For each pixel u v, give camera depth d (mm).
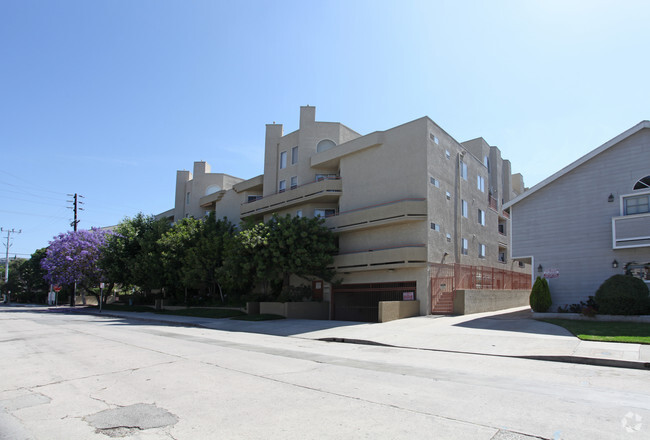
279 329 20344
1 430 5750
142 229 44688
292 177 33812
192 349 13391
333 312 28797
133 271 40250
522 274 36625
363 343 15375
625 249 18781
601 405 6441
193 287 35812
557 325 16391
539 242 21094
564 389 7602
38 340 16250
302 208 32062
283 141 35250
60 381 8812
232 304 32469
